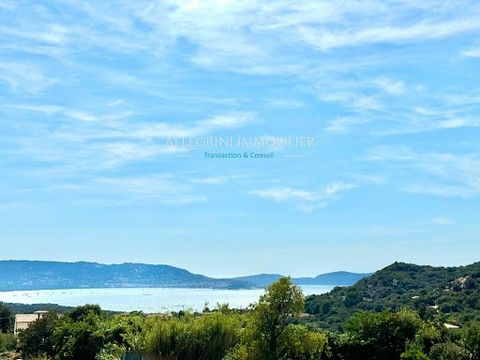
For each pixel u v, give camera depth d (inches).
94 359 2022.6
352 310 3346.5
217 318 1624.0
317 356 1454.2
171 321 1657.2
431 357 1512.1
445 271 3956.7
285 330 1296.8
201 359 1585.9
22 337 3218.5
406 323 1605.6
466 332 1581.0
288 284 1301.7
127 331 1798.7
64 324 2487.7
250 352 1280.8
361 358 1541.6
